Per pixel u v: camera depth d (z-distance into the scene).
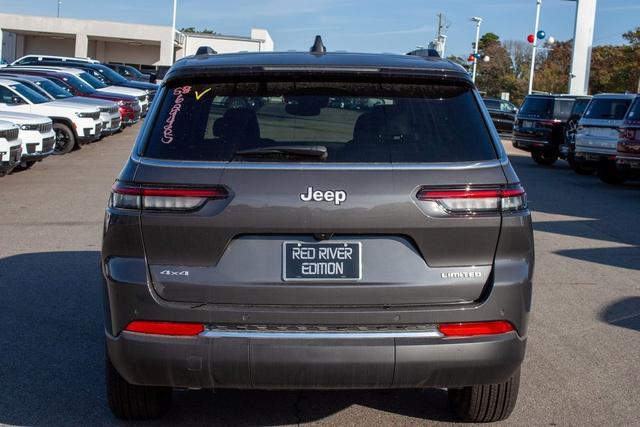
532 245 3.83
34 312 6.67
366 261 3.64
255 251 3.64
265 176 3.63
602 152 17.52
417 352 3.60
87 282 7.69
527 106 22.03
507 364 3.73
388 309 3.63
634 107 15.41
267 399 4.91
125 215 3.69
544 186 17.23
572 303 7.36
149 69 63.72
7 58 60.50
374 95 3.95
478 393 4.29
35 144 16.28
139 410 4.38
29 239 9.73
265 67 3.92
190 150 3.75
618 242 10.59
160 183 3.66
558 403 4.92
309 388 3.68
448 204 3.65
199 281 3.63
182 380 3.67
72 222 10.95
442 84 4.02
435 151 3.75
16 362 5.48
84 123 20.23
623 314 7.01
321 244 3.63
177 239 3.64
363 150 3.73
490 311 3.67
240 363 3.59
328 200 3.59
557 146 21.30
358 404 4.85
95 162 18.55
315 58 4.09
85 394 4.95
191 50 64.25
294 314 3.60
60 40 63.53
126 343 3.68
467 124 3.88
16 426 4.45
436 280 3.65
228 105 3.91
